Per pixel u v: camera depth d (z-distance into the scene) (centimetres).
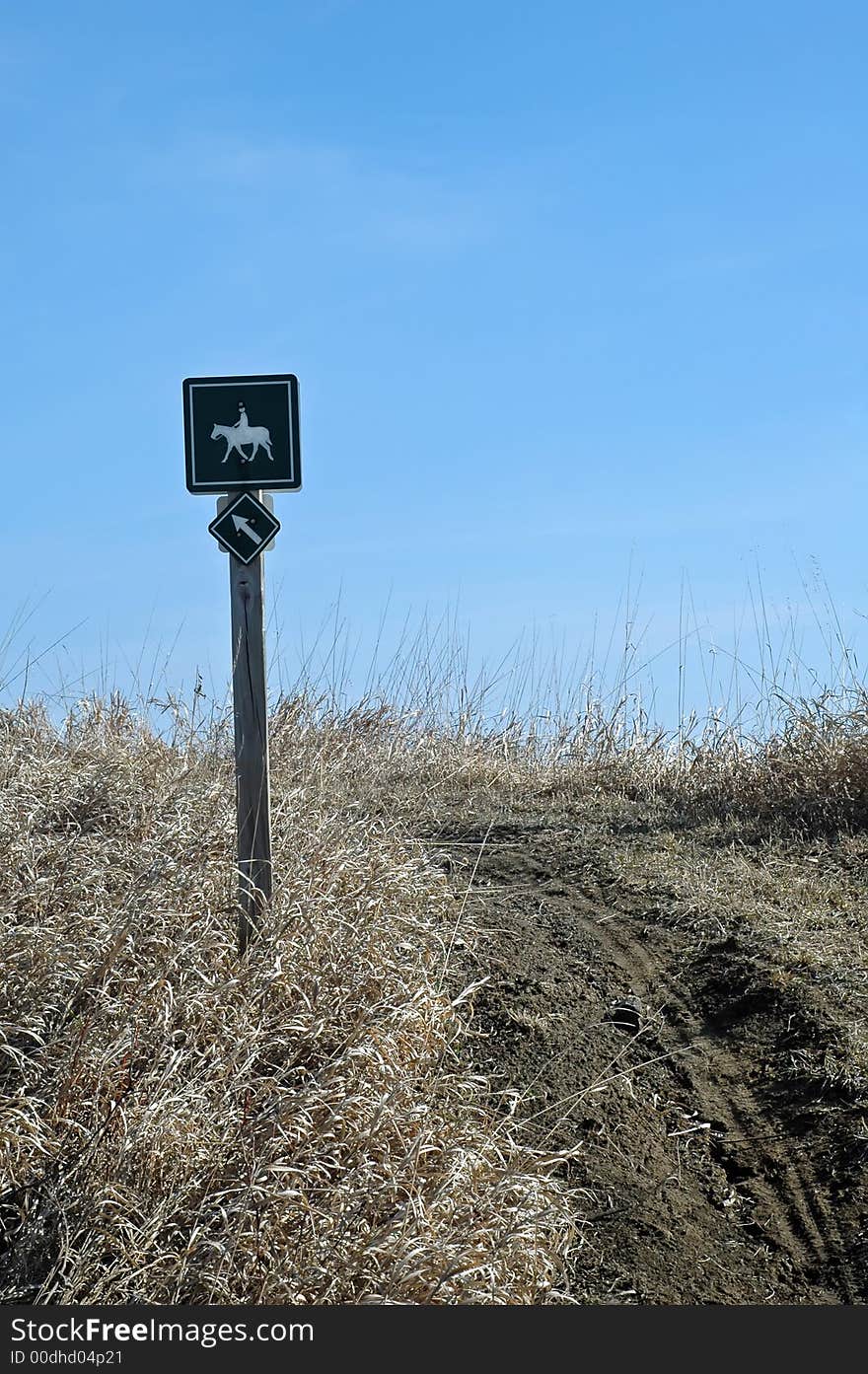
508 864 912
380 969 585
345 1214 447
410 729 1199
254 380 640
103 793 763
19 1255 421
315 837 705
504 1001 679
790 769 1036
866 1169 541
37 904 576
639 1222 528
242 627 636
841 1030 632
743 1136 584
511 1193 480
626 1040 661
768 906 801
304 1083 513
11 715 848
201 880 625
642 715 1235
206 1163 457
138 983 529
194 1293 419
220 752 831
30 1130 452
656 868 884
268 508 643
